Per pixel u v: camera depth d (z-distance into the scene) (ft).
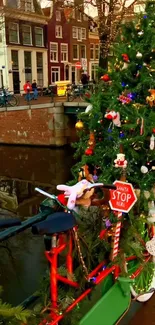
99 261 7.32
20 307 5.16
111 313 7.09
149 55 7.80
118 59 8.06
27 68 83.66
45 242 6.24
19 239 17.67
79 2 34.47
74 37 95.50
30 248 16.67
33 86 59.41
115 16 29.84
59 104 46.88
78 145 8.66
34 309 6.34
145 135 7.50
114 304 7.18
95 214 7.64
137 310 8.60
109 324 7.07
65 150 47.78
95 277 6.90
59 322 6.39
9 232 5.70
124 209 7.10
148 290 8.64
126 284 7.34
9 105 50.49
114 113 7.58
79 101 47.96
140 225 7.87
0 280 14.07
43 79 88.74
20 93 79.82
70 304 6.32
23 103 51.78
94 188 6.83
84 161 8.10
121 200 7.09
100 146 8.22
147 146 7.95
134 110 7.54
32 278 14.02
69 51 94.84
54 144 47.85
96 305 6.72
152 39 7.73
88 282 6.67
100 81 8.48
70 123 48.44
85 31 98.02
